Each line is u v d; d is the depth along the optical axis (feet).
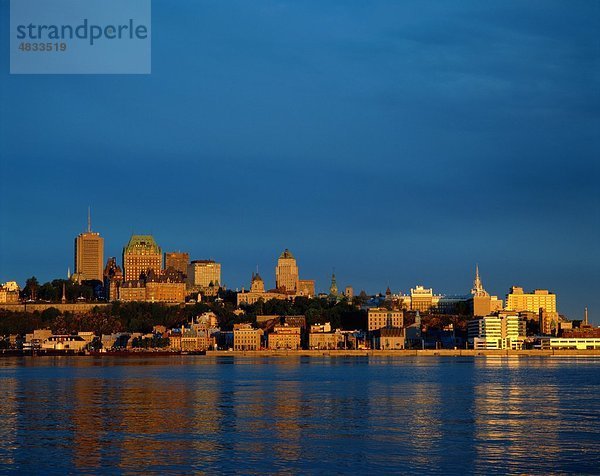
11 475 620.08
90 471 631.15
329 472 626.64
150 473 625.00
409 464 652.07
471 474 620.08
